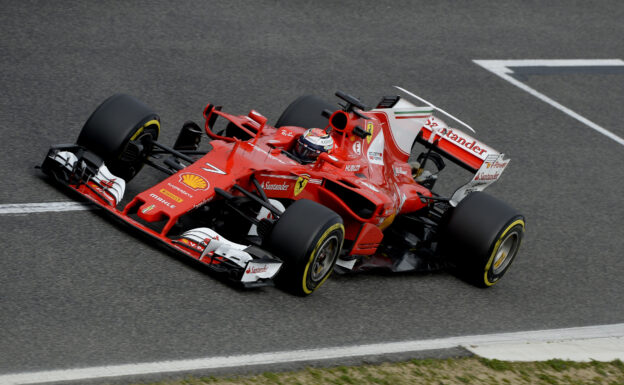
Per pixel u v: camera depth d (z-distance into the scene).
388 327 27.38
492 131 47.81
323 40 54.38
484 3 67.44
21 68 41.75
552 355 28.34
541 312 31.75
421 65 54.19
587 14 69.94
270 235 26.80
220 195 27.61
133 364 21.91
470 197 32.12
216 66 47.31
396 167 33.59
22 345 21.77
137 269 26.55
